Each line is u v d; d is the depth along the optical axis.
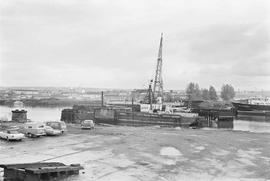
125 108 83.00
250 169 23.19
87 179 19.20
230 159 26.50
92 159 25.03
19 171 17.14
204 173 21.75
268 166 24.17
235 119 109.69
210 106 113.38
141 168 22.59
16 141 33.16
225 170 22.73
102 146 31.19
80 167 20.42
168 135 40.97
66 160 24.34
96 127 52.38
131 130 47.47
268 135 43.34
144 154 27.64
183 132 45.81
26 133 36.59
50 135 38.34
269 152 29.98
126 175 20.55
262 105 113.75
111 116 71.75
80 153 27.33
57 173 18.55
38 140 34.28
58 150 28.42
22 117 56.22
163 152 28.77
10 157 24.83
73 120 71.69
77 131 43.81
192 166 23.70
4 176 17.58
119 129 48.78
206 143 34.56
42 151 27.75
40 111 146.62
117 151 28.72
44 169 17.39
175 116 68.50
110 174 20.66
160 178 20.12
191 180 19.94
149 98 90.81
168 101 129.88
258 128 78.88
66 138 36.31
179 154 28.11
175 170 22.34
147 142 34.28
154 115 69.56
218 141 36.28
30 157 24.98
